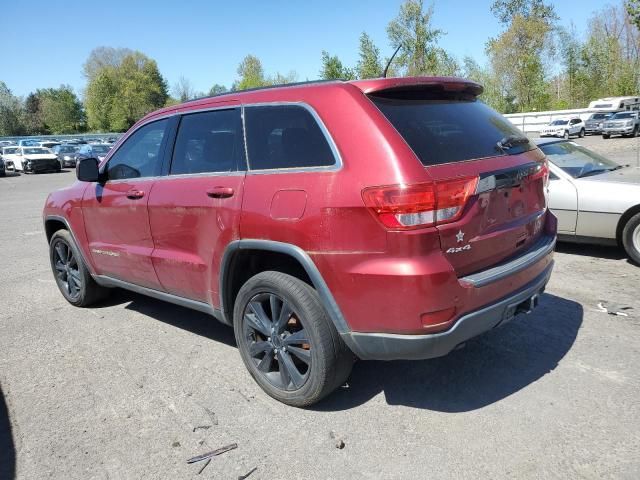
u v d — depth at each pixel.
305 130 3.18
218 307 3.76
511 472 2.71
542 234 3.77
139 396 3.64
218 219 3.52
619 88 48.28
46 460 3.00
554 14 42.28
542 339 4.20
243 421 3.29
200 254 3.76
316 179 3.02
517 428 3.07
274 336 3.40
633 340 4.12
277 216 3.15
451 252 2.86
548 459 2.79
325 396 3.33
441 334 2.83
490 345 4.14
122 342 4.58
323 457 2.91
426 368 3.84
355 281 2.89
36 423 3.38
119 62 98.50
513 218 3.33
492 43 43.78
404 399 3.46
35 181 26.78
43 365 4.20
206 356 4.22
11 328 5.04
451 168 2.90
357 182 2.86
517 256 3.35
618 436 2.94
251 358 3.61
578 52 49.00
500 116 3.76
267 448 3.02
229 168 3.58
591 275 5.83
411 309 2.78
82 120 98.81
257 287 3.42
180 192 3.86
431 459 2.84
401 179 2.74
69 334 4.82
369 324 2.93
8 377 4.02
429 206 2.74
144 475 2.84
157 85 86.12
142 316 5.20
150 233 4.19
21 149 34.19
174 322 5.00
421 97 3.27
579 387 3.46
